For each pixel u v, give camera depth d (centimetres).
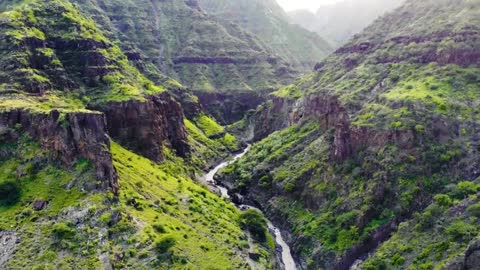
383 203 13462
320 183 16000
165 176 16475
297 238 14675
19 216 11406
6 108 13212
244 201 18338
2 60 15562
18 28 16825
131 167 15350
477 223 10794
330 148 17000
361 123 15762
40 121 12825
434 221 11706
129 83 19312
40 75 16075
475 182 12575
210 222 14288
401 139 14350
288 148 19575
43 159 12475
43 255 10562
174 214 13762
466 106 14950
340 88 19862
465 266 9450
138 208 12812
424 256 10950
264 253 13788
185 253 11825
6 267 10288
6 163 12531
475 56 17038
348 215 13725
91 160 12312
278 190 17450
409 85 17100
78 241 10950
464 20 18800
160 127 19188
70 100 16275
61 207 11569
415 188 13100
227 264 12125
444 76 16800
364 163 14850
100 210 11588
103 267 10550
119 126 17238
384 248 12038
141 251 11262
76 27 18950
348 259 12781
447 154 13625
